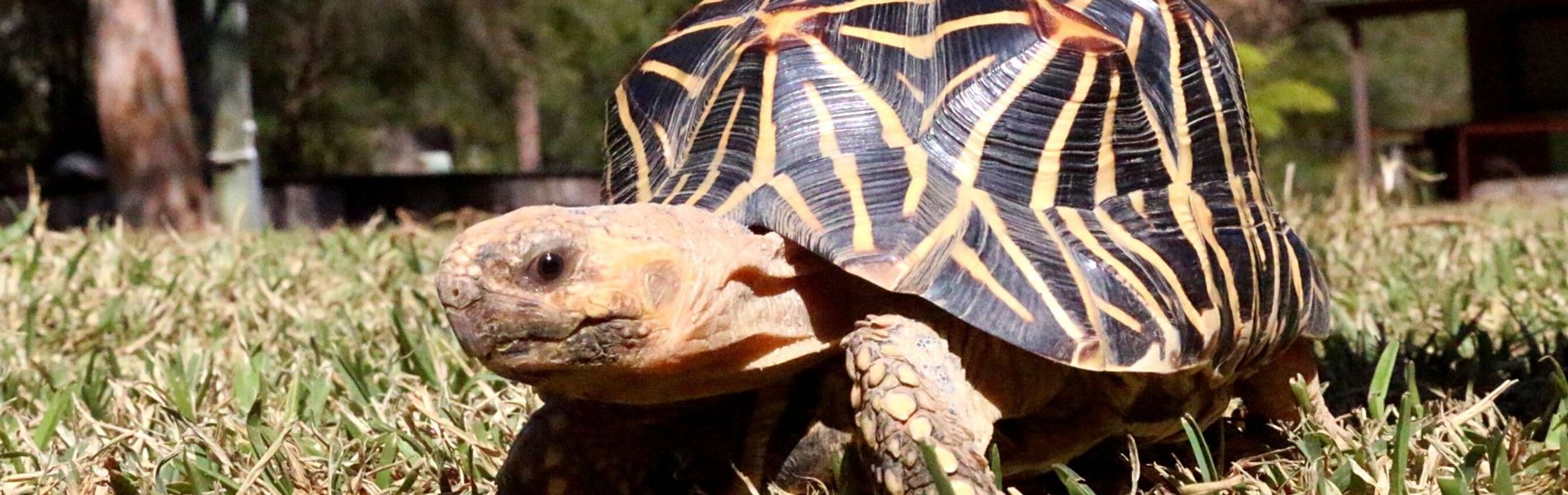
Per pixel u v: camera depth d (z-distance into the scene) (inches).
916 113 44.8
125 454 50.9
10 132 286.0
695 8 49.2
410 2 272.1
